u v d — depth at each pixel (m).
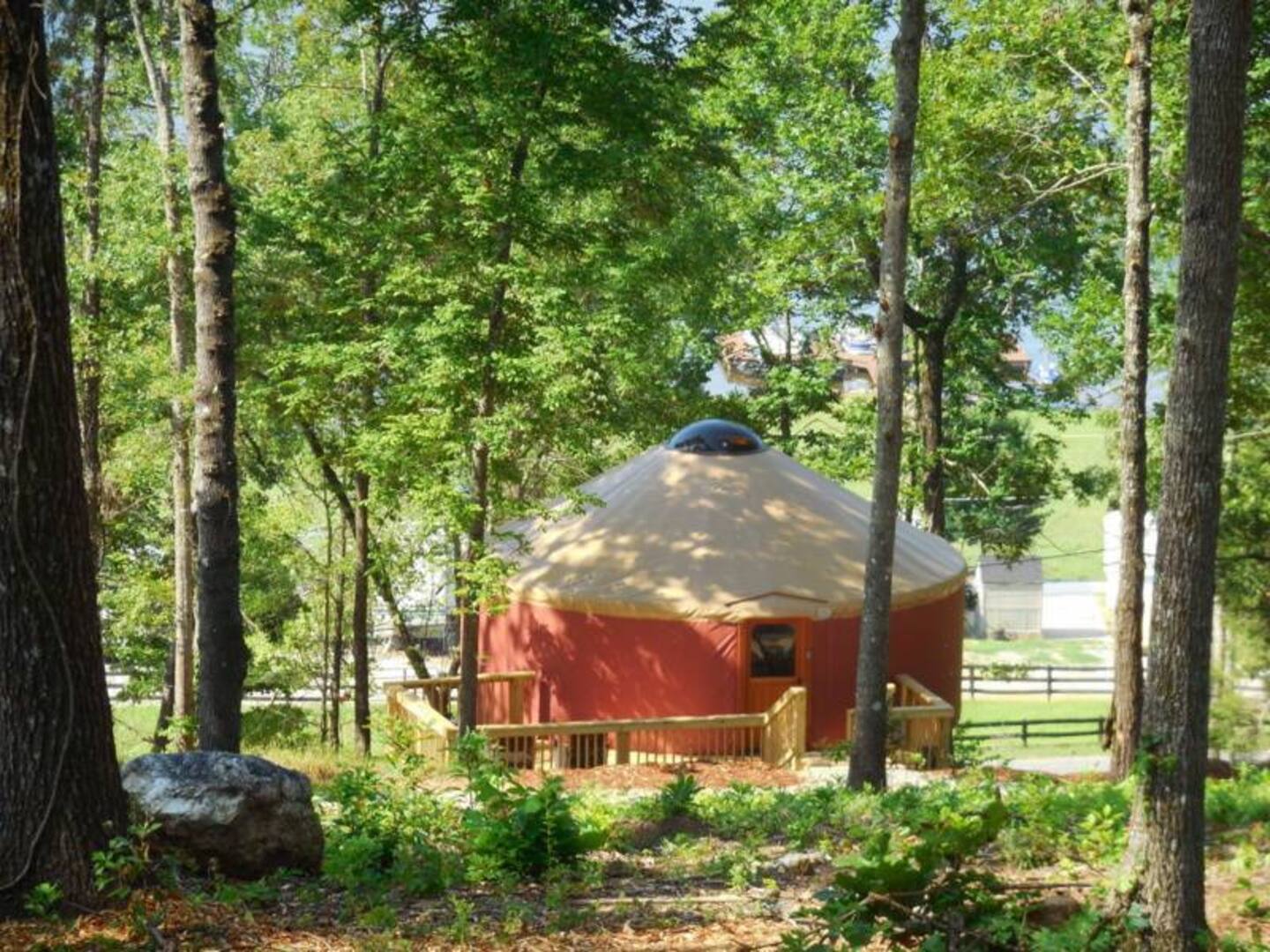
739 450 22.97
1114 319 23.39
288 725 28.39
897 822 10.55
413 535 25.98
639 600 20.50
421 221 18.81
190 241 21.30
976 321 32.47
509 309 18.80
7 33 6.75
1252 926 7.21
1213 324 6.59
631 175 18.70
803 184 29.66
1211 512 6.61
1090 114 22.42
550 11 17.69
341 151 20.83
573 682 21.12
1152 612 6.75
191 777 7.84
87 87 26.58
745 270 31.98
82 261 23.27
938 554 23.66
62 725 7.06
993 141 22.39
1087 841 8.94
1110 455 32.88
